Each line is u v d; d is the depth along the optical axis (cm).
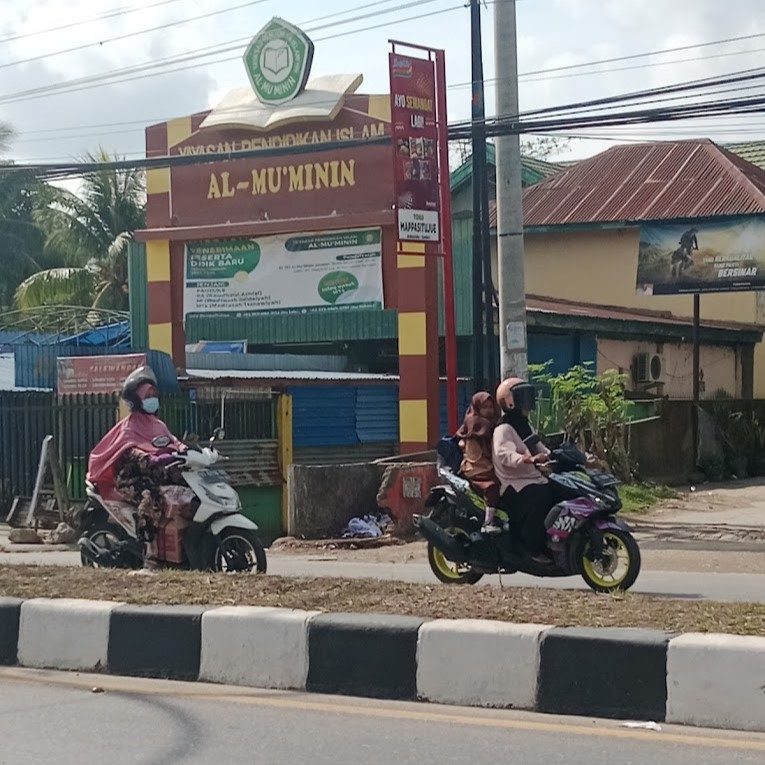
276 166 1850
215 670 705
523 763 539
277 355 2084
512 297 1420
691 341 2678
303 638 682
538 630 633
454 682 645
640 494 1814
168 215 1944
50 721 624
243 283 1909
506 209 1423
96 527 1020
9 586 825
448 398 1557
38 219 4044
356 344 2242
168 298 1959
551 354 2297
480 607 711
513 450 921
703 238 2239
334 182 1803
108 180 3903
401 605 724
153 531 972
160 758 557
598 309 2595
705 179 2736
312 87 1838
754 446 2406
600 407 1841
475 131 1455
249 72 1867
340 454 1775
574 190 2878
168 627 720
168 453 979
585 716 614
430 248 1705
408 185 1509
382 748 566
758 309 2892
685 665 595
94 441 1570
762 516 1656
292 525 1429
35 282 3719
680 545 1357
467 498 945
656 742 565
